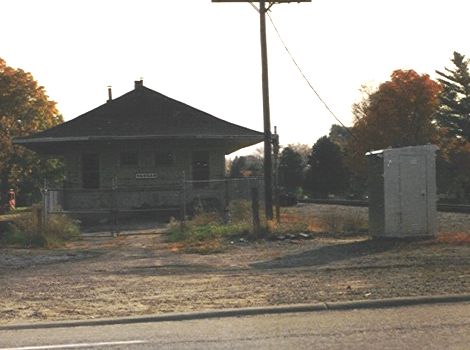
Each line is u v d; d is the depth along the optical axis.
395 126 54.19
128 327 8.21
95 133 35.00
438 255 14.12
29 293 10.84
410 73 53.81
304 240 18.64
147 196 34.59
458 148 61.34
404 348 6.63
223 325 8.15
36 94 51.41
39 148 36.66
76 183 35.44
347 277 11.62
